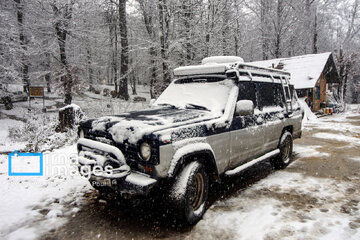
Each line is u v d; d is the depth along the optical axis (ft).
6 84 59.52
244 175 17.67
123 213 12.10
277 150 17.78
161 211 12.27
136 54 61.93
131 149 10.22
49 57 61.67
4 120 53.11
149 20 60.90
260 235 10.05
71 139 26.00
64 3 54.90
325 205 12.77
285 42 98.37
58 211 12.09
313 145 27.76
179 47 49.67
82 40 62.75
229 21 53.26
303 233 10.18
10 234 10.41
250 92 15.01
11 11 60.95
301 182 16.10
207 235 10.18
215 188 15.12
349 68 95.50
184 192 10.19
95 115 34.14
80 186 15.39
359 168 19.13
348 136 32.89
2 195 14.17
